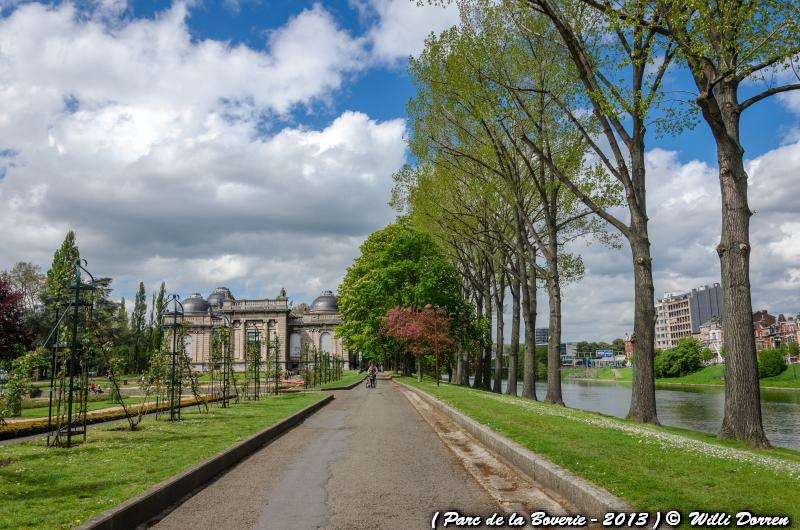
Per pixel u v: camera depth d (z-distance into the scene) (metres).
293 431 17.92
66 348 14.09
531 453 10.89
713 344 185.62
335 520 7.57
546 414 17.89
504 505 8.27
